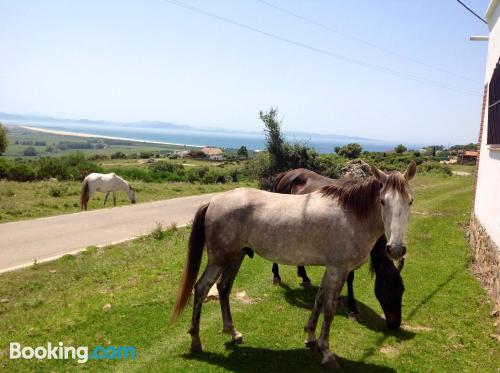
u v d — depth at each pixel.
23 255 9.40
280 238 4.66
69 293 6.91
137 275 7.68
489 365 4.67
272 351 4.93
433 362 4.73
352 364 4.67
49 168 26.69
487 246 7.61
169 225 13.08
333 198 4.63
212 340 5.15
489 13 9.26
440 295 6.75
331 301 4.58
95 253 9.54
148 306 6.11
